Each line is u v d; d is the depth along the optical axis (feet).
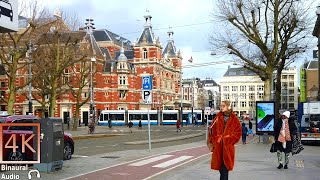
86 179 36.63
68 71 209.26
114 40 325.62
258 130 85.76
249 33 96.12
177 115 262.67
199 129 196.44
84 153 65.00
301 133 85.81
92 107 175.63
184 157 57.36
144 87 63.21
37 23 108.27
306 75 306.35
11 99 101.96
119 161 51.90
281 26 95.81
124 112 255.29
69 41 136.26
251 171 41.01
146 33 322.14
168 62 352.90
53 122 39.93
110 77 294.46
